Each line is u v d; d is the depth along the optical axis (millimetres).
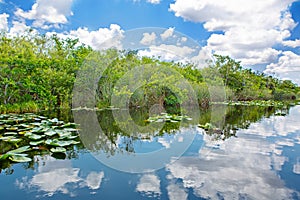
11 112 7168
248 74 22672
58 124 5070
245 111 9844
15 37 8898
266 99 22875
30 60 7527
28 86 7641
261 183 2029
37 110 7902
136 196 1753
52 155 2842
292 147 3326
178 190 1865
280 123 6031
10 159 2623
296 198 1761
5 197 1721
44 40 10734
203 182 2031
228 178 2131
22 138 3691
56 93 9094
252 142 3621
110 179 2080
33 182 2006
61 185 1944
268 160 2691
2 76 7352
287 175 2225
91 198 1717
